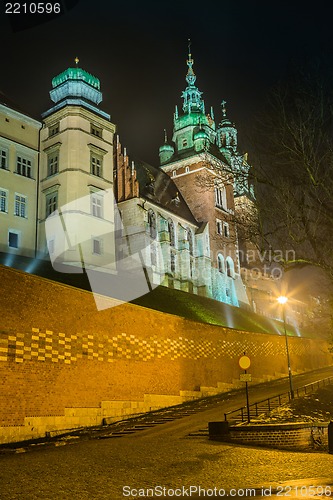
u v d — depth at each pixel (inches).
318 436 833.5
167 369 1445.6
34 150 2127.2
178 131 3516.2
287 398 1453.0
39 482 508.7
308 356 2442.2
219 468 604.4
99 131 2250.2
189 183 3253.0
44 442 949.8
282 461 658.8
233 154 1296.8
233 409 1307.8
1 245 1893.5
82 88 2247.8
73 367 1136.8
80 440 979.3
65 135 2126.0
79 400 1131.9
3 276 1018.7
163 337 1465.3
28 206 2050.9
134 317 1368.1
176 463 642.8
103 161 2217.0
